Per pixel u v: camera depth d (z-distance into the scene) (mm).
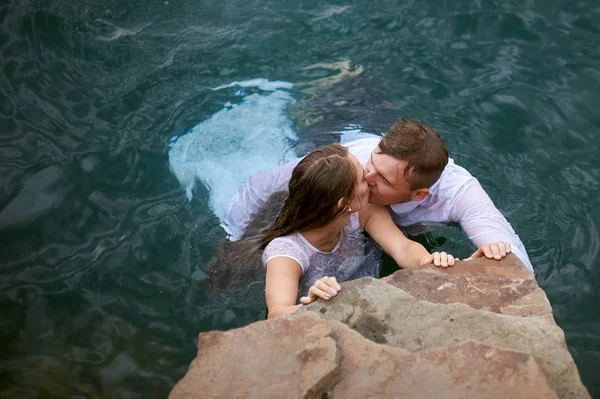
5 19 5141
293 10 5602
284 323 2588
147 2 5531
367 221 3760
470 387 2328
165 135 4477
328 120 4469
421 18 5473
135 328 3385
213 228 3877
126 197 4062
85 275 3625
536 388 2309
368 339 2586
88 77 4871
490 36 5285
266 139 4305
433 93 4832
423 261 3164
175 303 3514
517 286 2953
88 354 3248
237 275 3611
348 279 3629
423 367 2400
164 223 3918
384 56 5172
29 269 3635
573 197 4113
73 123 4504
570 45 5172
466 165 4340
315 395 2344
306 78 4957
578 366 3213
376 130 4391
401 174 3480
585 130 4535
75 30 5188
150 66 5004
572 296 3570
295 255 3383
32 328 3348
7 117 4477
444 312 2713
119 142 4402
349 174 3287
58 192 4051
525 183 4223
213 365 2479
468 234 3752
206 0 5637
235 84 4883
